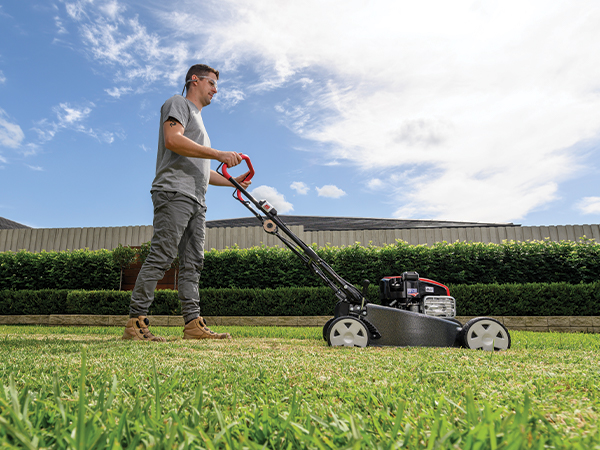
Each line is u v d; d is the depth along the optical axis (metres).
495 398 1.05
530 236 10.45
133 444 0.54
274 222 3.60
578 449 0.51
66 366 1.56
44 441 0.57
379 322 3.22
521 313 7.14
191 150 3.23
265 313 7.52
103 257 8.72
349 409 0.92
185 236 3.56
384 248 8.22
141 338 3.16
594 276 7.63
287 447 0.61
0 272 8.76
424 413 0.82
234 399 1.03
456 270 7.91
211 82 3.77
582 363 1.98
